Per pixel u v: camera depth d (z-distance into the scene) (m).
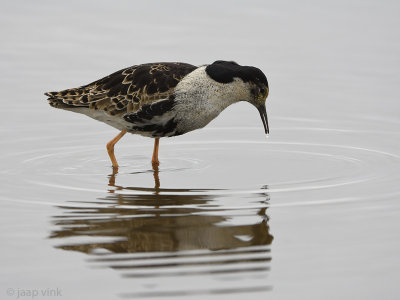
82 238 11.82
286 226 12.25
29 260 11.07
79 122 18.31
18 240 11.73
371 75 20.69
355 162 15.74
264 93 15.70
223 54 21.70
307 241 11.69
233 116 18.95
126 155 16.47
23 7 25.19
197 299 9.99
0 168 15.29
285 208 13.02
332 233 11.96
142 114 15.12
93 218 12.59
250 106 19.55
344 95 19.64
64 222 12.42
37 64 21.12
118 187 14.22
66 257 11.18
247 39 22.84
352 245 11.52
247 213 12.80
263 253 11.32
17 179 14.63
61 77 20.30
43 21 24.12
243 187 14.18
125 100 15.16
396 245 11.49
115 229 12.14
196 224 12.35
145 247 11.52
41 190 13.98
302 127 18.09
